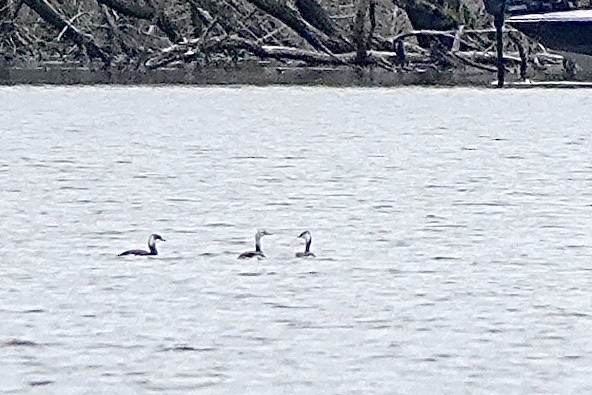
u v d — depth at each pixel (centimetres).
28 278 1221
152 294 1144
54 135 2883
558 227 1569
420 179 2083
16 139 2769
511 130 3138
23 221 1599
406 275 1242
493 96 4500
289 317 1048
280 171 2181
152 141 2753
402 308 1084
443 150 2595
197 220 1617
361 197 1848
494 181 2059
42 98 4203
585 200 1825
